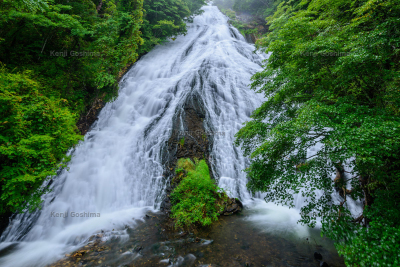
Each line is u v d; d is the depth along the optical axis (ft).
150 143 34.86
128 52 40.93
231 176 32.04
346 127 11.78
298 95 19.90
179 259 17.24
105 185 28.94
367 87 15.10
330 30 19.67
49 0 30.32
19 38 33.27
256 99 47.70
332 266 16.17
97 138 36.42
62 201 25.90
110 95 43.98
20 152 17.10
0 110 17.37
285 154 16.35
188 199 24.18
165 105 43.73
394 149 10.59
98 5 50.62
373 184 16.35
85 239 20.49
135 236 20.58
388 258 9.87
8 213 22.26
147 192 28.81
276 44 20.33
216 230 21.62
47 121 20.43
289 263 16.67
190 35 93.40
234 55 69.10
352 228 13.64
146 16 73.20
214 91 47.98
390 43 13.25
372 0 14.25
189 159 31.09
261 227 22.18
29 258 17.98
